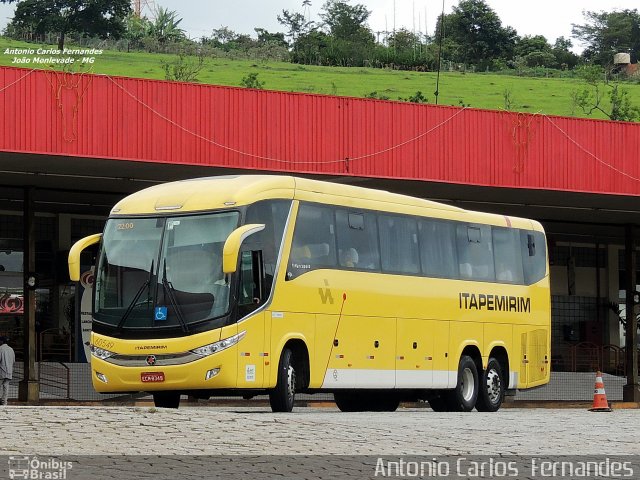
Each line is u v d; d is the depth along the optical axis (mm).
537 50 160250
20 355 43594
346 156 36062
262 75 114062
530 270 31734
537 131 39062
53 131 31922
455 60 153625
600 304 56844
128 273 23031
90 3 120688
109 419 17547
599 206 43469
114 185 38031
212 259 22562
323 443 16109
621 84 129375
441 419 22281
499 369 30250
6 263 44125
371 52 134875
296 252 23891
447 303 28406
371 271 26031
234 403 35406
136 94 33156
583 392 47188
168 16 131625
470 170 37938
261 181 23469
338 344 24922
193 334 22266
